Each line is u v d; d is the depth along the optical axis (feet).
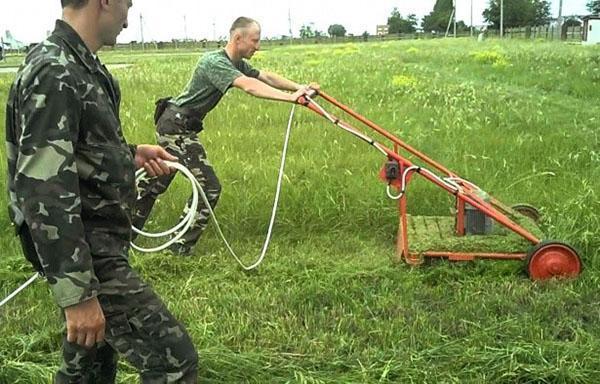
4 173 25.40
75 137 8.00
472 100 40.09
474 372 12.25
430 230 18.52
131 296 8.70
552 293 15.58
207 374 12.40
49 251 7.78
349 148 28.73
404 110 37.78
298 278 17.04
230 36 18.24
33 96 7.80
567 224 18.88
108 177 8.48
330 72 60.85
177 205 21.70
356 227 20.80
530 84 52.34
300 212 21.25
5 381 12.32
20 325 14.64
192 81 17.95
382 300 15.44
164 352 8.86
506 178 23.90
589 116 36.40
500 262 17.16
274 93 17.01
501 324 13.93
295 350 13.35
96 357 9.50
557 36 183.01
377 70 63.98
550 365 12.23
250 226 20.79
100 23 8.39
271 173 24.25
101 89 8.41
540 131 31.32
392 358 12.82
